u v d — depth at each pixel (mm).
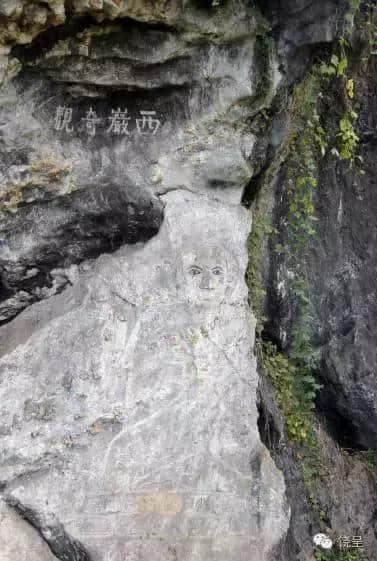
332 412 5746
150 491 4062
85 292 4324
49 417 4023
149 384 4148
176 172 4438
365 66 5570
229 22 4129
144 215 4418
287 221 5336
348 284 5781
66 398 4062
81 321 4223
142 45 4051
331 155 5547
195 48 4164
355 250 5852
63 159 4250
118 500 4016
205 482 4152
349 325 5738
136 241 4531
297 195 5289
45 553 3963
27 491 3932
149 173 4395
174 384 4176
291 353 5500
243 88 4324
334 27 4453
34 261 4438
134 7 3809
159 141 4387
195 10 3998
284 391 5375
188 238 4395
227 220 4516
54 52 3930
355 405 5641
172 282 4297
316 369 5609
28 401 4043
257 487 4242
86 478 3994
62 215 4398
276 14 4293
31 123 4105
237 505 4184
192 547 4078
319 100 5227
